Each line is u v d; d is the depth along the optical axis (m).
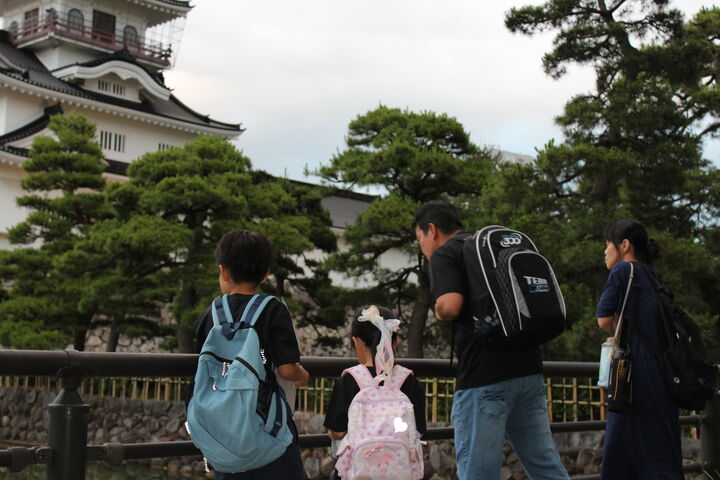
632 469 3.85
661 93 14.59
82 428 2.73
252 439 2.46
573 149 14.30
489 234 3.11
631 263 3.91
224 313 2.67
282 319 2.68
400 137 19.80
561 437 11.84
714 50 16.67
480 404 3.15
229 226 19.14
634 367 3.76
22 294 20.05
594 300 14.33
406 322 22.02
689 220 17.27
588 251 14.03
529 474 3.37
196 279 18.92
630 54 15.33
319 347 25.05
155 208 18.73
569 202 15.35
